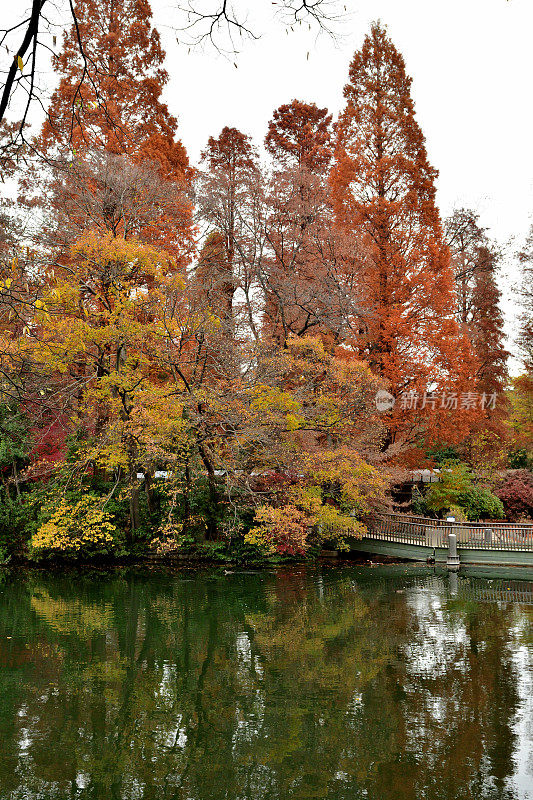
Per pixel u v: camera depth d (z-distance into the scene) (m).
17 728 11.66
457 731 11.24
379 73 31.41
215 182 28.72
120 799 9.14
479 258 36.41
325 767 10.04
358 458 24.70
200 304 24.12
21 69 3.55
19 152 4.78
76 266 23.38
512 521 33.00
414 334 28.30
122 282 22.92
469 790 9.23
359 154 30.73
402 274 29.30
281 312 28.05
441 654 15.62
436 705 12.44
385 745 10.79
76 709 12.55
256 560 27.05
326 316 27.83
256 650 16.20
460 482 31.23
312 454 25.09
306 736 11.20
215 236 29.72
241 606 20.48
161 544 23.88
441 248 29.42
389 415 28.42
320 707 12.50
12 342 17.42
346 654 15.74
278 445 24.41
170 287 22.95
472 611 19.80
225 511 27.17
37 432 26.08
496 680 13.71
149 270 22.64
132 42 28.05
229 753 10.64
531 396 38.81
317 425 25.48
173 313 23.16
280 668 14.86
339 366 24.94
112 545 26.11
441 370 28.48
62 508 23.98
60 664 15.25
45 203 24.97
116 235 25.22
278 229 29.64
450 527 26.94
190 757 10.52
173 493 24.20
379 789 9.34
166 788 9.51
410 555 27.67
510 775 9.66
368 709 12.34
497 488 34.88
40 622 18.78
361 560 28.20
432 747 10.66
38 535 23.72
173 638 17.27
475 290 36.81
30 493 26.97
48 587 23.03
